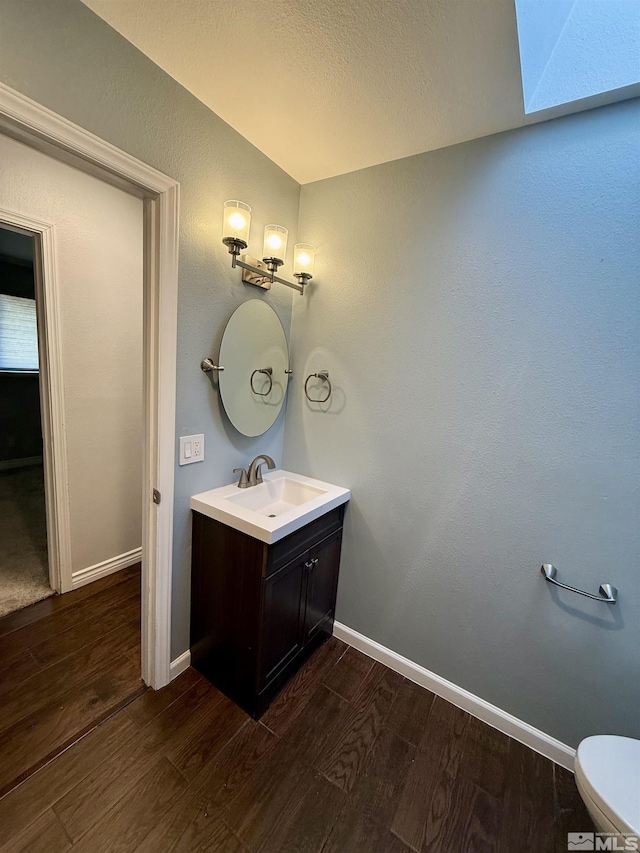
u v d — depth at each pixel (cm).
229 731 144
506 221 136
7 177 169
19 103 91
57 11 95
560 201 126
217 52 112
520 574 145
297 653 169
